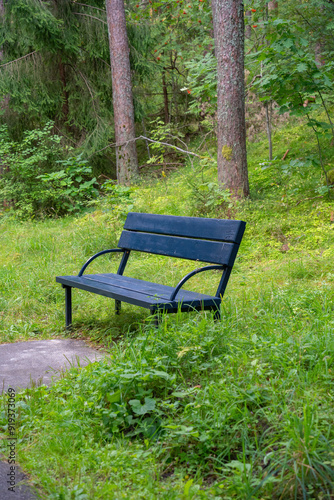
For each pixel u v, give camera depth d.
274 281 4.95
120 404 2.47
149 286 3.99
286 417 2.12
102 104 14.09
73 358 3.53
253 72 10.84
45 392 2.78
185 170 12.63
